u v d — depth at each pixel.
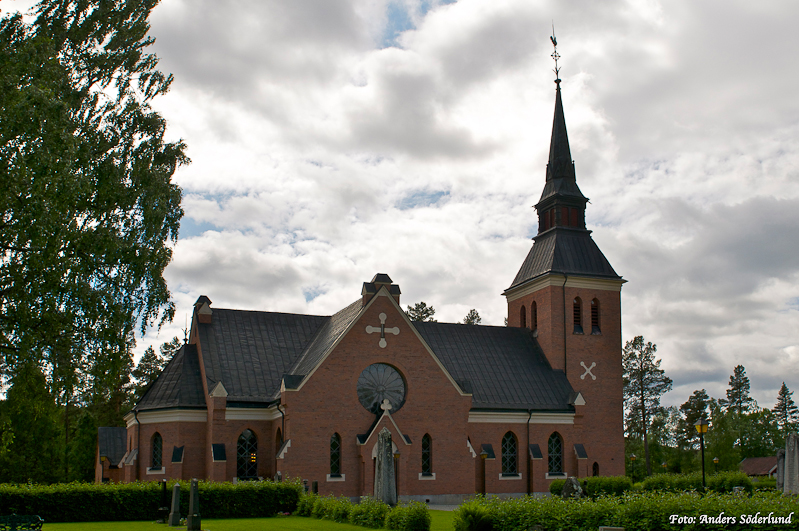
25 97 26.70
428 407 49.41
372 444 46.22
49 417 30.95
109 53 38.06
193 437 47.81
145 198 33.97
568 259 61.69
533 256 64.94
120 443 72.81
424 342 50.19
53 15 36.41
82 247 30.08
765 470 106.25
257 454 47.94
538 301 62.53
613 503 22.17
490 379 56.94
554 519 22.77
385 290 49.84
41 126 27.52
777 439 124.00
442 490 48.66
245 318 54.41
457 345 59.19
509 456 55.12
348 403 47.22
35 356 28.47
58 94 31.20
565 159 65.00
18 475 69.69
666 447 121.06
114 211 33.38
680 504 20.45
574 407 56.72
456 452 49.69
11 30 32.31
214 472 45.47
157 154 37.47
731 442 106.75
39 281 27.97
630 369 105.81
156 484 35.91
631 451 108.19
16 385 28.52
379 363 48.81
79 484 35.44
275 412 48.00
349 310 52.81
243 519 35.03
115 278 32.75
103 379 31.12
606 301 62.19
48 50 30.64
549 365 60.00
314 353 50.56
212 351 50.66
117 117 36.50
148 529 29.89
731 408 130.38
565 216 63.81
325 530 29.31
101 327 30.64
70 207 29.02
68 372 29.81
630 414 105.94
